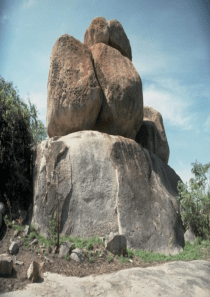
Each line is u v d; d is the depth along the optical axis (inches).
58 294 221.6
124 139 401.7
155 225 358.9
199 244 372.5
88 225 340.5
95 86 408.2
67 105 403.9
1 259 245.8
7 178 388.5
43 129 505.7
